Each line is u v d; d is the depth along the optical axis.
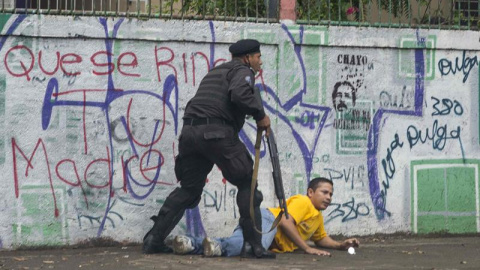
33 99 9.35
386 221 10.51
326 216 10.27
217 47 9.95
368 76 10.47
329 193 9.27
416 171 10.62
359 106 10.44
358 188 10.41
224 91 8.37
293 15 10.20
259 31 10.07
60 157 9.45
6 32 9.24
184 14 9.96
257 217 8.53
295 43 10.17
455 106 10.77
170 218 8.84
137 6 9.71
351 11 10.75
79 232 9.51
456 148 10.76
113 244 9.62
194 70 9.88
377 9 10.59
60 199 9.45
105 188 9.59
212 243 8.55
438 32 10.70
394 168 10.54
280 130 10.12
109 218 9.61
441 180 10.70
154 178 9.76
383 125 10.52
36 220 9.37
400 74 10.58
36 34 9.34
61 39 9.45
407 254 9.09
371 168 10.46
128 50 9.66
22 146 9.32
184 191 8.81
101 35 9.54
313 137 10.25
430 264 8.27
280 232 9.07
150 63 9.73
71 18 9.45
